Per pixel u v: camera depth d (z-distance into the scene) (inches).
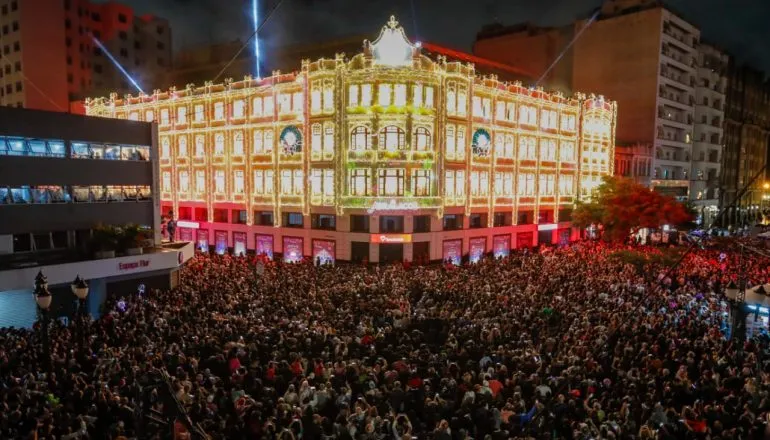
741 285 959.6
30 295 1259.2
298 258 2178.9
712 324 1032.8
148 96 2635.3
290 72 2192.4
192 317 1005.8
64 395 669.9
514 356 797.9
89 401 647.8
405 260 2012.8
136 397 587.5
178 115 2536.9
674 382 706.8
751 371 749.9
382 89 1975.9
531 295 1184.8
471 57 2610.7
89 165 1445.6
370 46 1962.4
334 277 1483.8
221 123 2378.2
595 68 3462.1
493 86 2250.2
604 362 822.5
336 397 676.7
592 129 2819.9
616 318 964.0
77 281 807.1
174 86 2662.4
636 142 3270.2
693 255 1797.5
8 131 1289.4
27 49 3400.6
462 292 1245.7
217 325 943.7
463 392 690.8
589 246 2294.5
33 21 3425.2
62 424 586.9
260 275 1423.5
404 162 1989.4
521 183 2459.4
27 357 767.7
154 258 1416.1
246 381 730.8
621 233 2304.4
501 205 2364.7
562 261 1766.7
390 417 601.3
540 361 788.0
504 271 1567.4
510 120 2364.7
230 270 1579.7
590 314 1027.9
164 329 933.2
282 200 2207.2
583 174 2802.7
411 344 900.6
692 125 3757.4
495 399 673.6
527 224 2514.8
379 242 2007.9
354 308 1138.7
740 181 4564.5
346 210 2034.9
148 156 1585.9
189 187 2534.5
